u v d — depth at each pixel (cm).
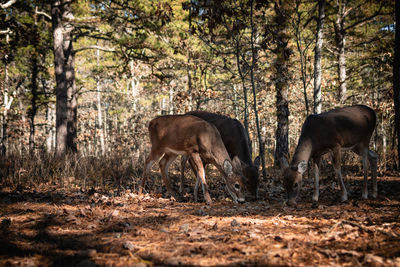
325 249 323
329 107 1700
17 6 1606
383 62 1414
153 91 2634
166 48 1418
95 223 453
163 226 438
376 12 1416
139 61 1650
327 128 614
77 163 945
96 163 1002
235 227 425
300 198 678
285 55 971
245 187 641
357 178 899
